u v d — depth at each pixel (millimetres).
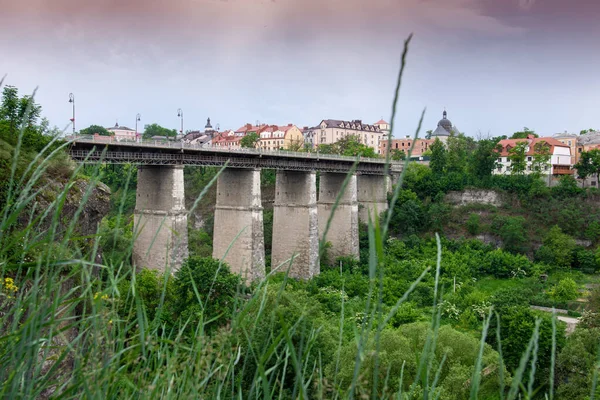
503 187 93375
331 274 67000
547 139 111938
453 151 111250
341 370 20141
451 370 26500
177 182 51094
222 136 164875
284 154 65125
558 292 61844
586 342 31859
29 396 3891
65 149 22641
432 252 81188
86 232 24547
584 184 100312
